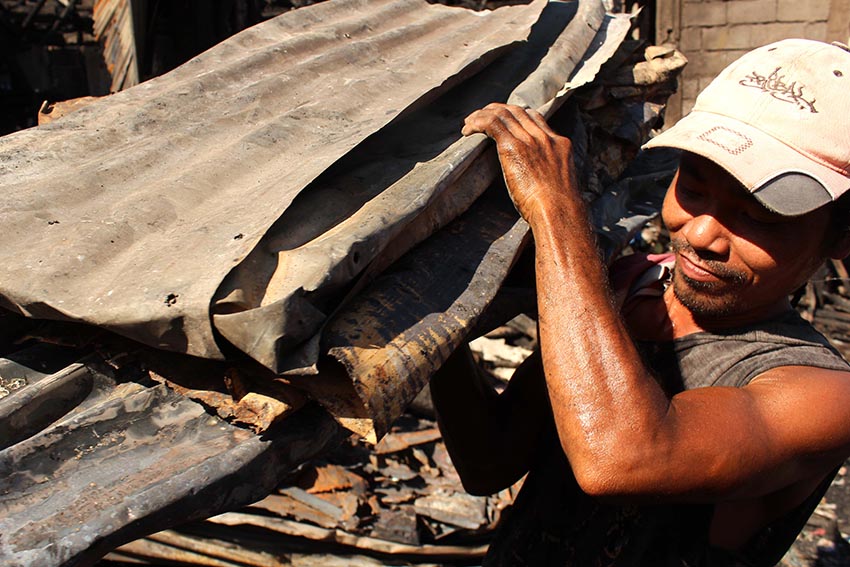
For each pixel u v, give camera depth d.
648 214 1.96
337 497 3.27
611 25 2.28
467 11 2.33
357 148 1.45
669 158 2.37
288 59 1.76
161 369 1.08
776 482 1.20
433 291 1.19
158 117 1.50
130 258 1.11
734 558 1.43
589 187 1.86
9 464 0.96
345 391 1.00
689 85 7.57
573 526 1.46
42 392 1.05
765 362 1.28
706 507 1.33
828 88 1.20
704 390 1.19
